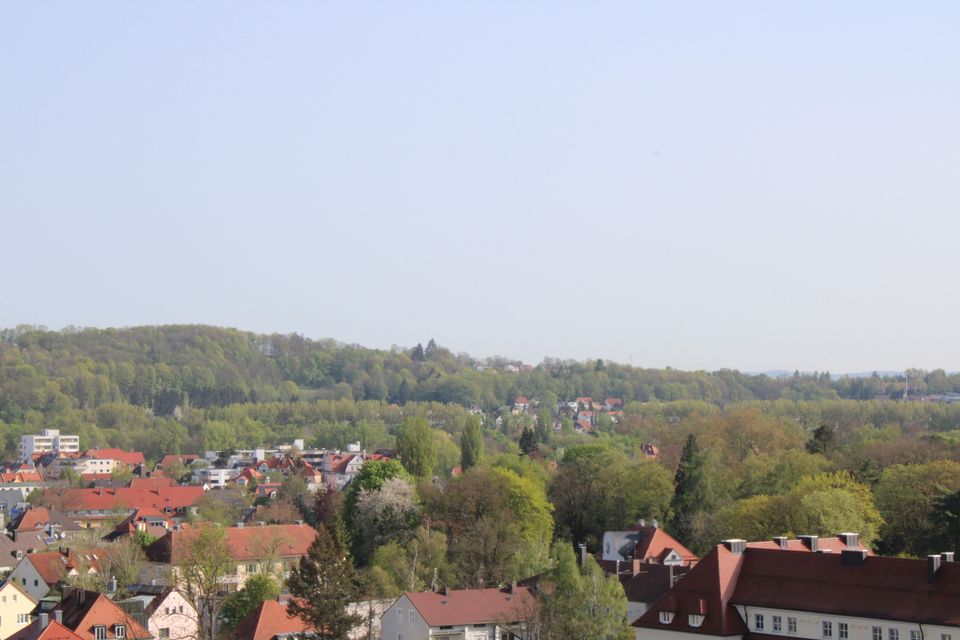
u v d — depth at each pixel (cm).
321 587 14912
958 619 11606
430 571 19612
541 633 14675
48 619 15238
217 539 17575
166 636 16738
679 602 13225
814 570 12788
